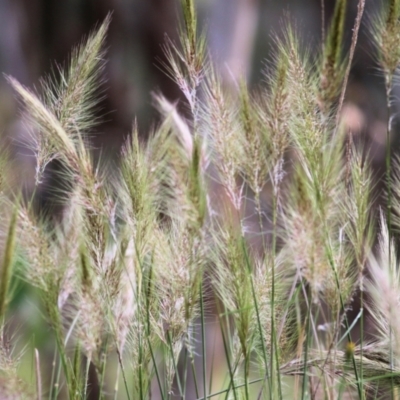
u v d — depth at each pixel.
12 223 1.21
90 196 1.27
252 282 1.27
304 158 1.27
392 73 1.31
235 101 1.31
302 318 1.38
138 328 1.28
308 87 1.28
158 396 1.66
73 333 1.29
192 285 1.28
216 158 1.29
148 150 1.28
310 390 1.33
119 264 1.27
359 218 1.29
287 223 1.28
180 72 1.30
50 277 1.24
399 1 1.30
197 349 1.73
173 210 1.27
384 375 1.27
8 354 1.29
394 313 1.26
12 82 1.26
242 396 1.33
